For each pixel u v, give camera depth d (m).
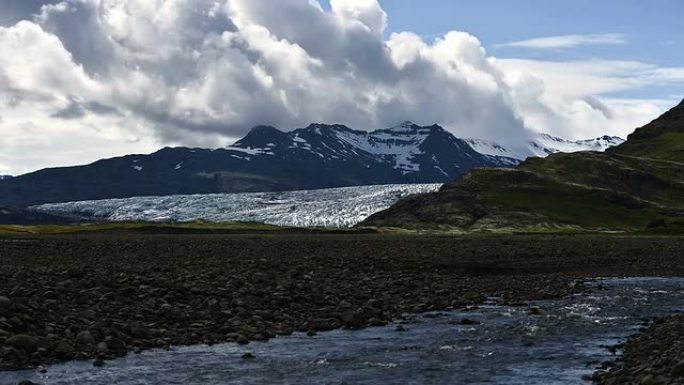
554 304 43.38
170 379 22.86
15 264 55.03
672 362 22.02
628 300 45.59
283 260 61.69
